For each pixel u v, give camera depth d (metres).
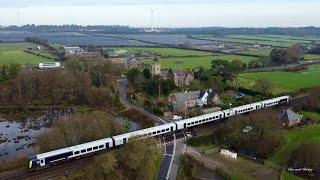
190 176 86.19
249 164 93.19
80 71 179.38
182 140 107.88
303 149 95.69
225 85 176.38
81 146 89.00
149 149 87.56
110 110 146.00
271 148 100.44
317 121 126.69
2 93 159.88
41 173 80.69
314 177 86.06
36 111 148.50
